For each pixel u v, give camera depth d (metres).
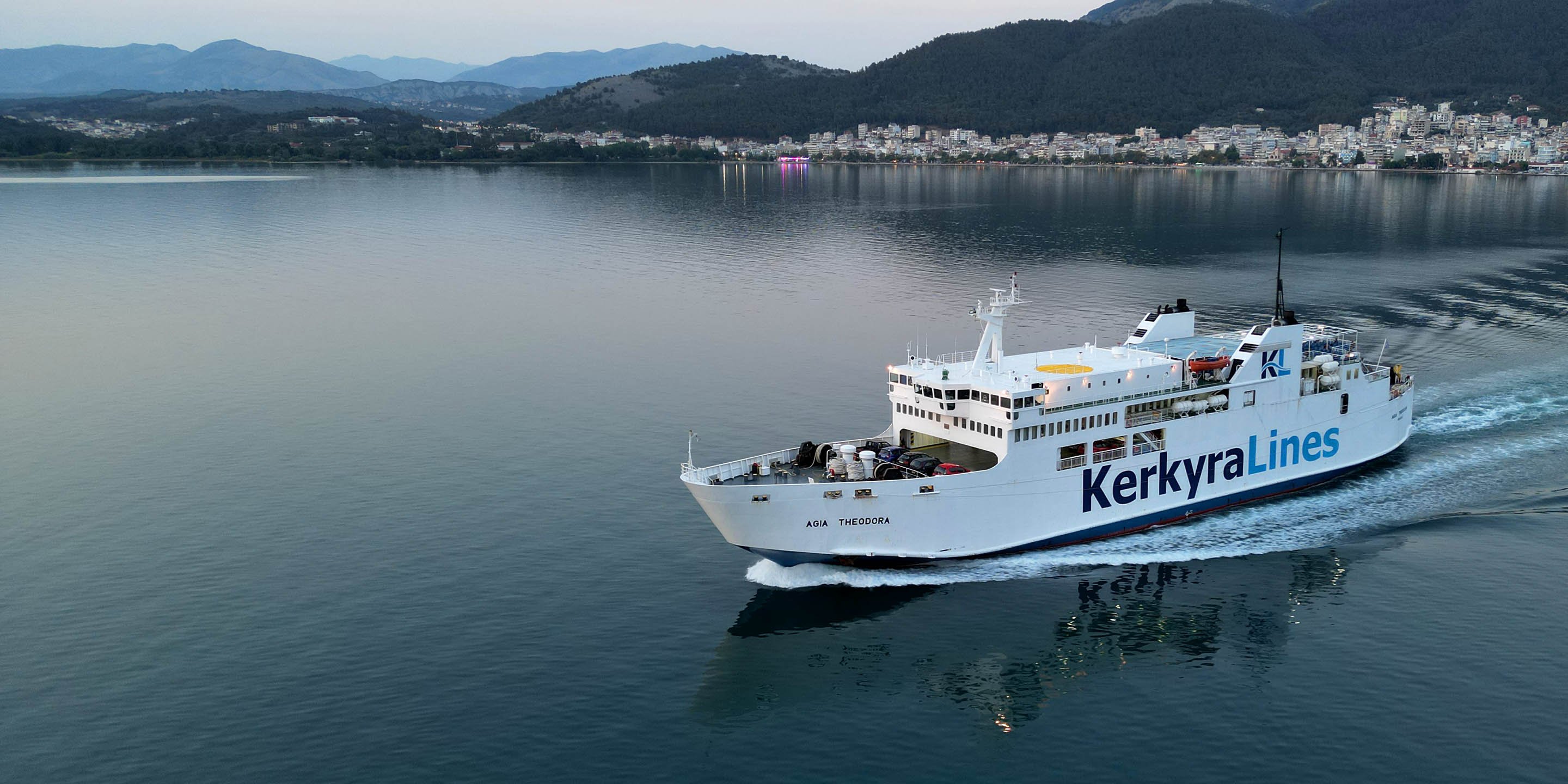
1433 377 104.31
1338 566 64.62
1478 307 142.62
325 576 64.75
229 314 150.00
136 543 69.75
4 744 48.25
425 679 53.44
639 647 56.53
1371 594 61.03
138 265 196.50
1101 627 58.25
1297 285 164.25
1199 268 185.12
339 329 139.38
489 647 56.50
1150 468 69.06
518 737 48.75
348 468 84.00
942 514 63.06
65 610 60.59
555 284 174.88
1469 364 108.69
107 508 75.88
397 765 46.69
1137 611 59.84
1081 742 48.53
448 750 47.75
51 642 57.09
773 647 56.62
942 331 134.38
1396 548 66.75
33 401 104.50
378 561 66.88
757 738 48.97
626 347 126.81
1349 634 56.84
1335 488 76.88
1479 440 85.44
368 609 60.66
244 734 48.88
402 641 57.06
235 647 56.53
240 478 81.94
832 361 118.38
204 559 67.25
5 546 69.31
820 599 61.28
